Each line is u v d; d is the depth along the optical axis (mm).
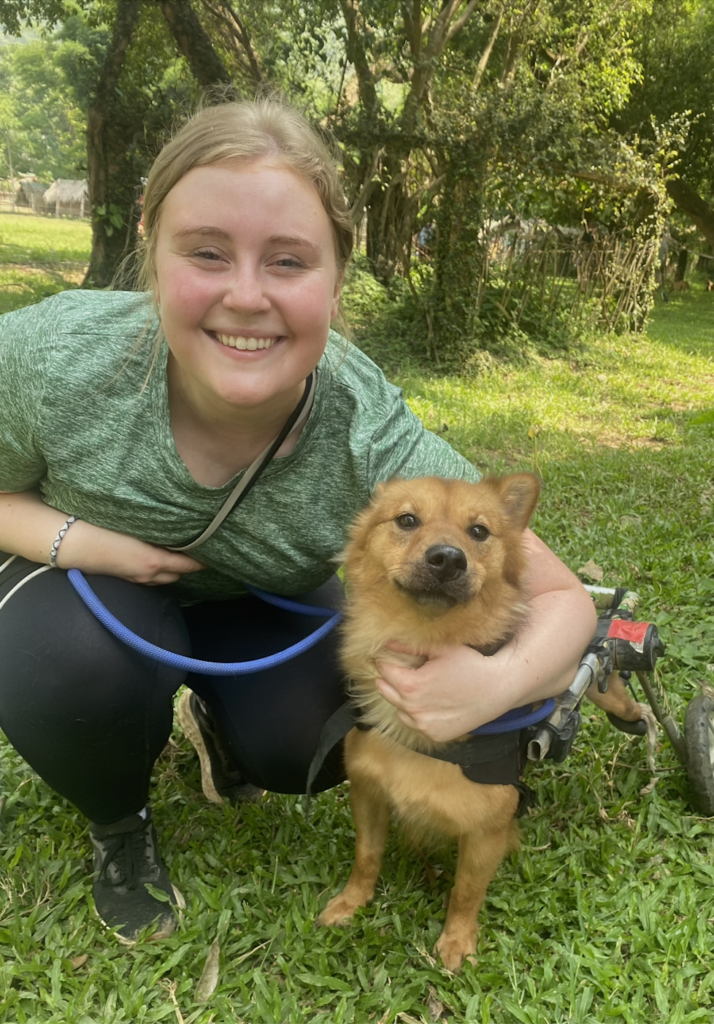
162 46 3213
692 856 813
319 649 806
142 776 695
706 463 2172
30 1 3320
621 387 3471
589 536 1585
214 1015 636
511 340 3969
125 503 644
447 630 701
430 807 702
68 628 632
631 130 6980
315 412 658
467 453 2266
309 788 716
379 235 4340
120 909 717
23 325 636
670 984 675
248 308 559
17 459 644
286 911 752
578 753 966
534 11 4266
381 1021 644
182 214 555
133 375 627
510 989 678
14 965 655
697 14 6895
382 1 3461
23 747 662
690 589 1363
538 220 4586
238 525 679
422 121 3473
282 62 3832
